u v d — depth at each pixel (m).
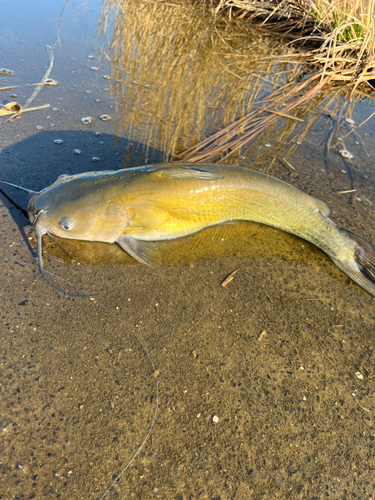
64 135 0.73
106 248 0.56
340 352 0.49
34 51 1.00
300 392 0.45
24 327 0.46
